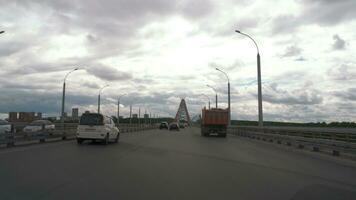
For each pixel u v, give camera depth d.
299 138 28.05
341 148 21.12
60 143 27.80
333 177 13.12
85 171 13.12
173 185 10.59
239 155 21.12
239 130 55.66
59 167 14.07
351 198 9.34
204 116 49.66
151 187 10.22
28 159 16.56
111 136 29.02
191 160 17.67
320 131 27.36
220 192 9.67
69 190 9.59
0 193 9.11
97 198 8.67
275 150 25.67
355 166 16.81
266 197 9.15
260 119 41.19
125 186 10.30
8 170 13.03
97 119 27.41
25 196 8.79
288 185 11.05
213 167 15.13
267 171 14.23
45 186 10.10
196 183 11.02
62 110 46.00
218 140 38.91
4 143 22.53
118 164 15.44
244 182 11.41
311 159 19.70
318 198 9.20
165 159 17.86
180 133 60.56
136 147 25.55
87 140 29.98
